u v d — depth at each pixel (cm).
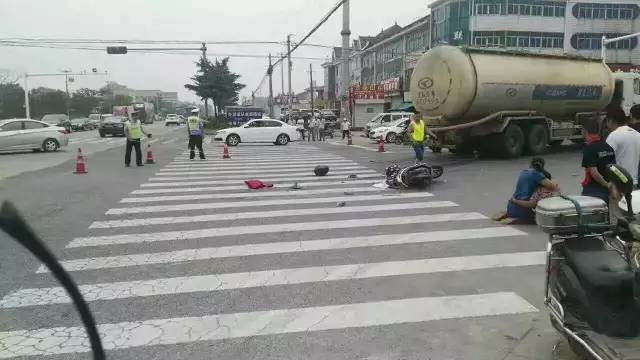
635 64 5062
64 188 1153
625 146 557
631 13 5022
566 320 349
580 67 1830
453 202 956
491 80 1570
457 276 555
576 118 1891
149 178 1316
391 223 794
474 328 431
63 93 9100
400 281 541
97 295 502
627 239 391
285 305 479
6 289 492
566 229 353
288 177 1322
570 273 353
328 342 407
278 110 8081
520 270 573
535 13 4806
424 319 448
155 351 392
